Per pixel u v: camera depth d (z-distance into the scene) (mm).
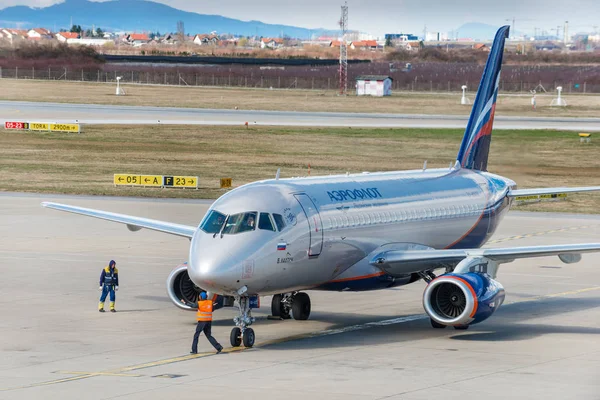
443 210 90938
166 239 136125
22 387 56188
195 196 185500
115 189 193750
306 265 73438
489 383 56812
